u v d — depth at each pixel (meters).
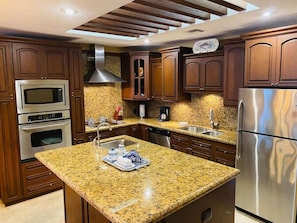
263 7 2.27
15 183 3.30
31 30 3.14
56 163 2.21
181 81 4.30
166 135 4.25
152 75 4.82
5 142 3.17
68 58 3.65
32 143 3.39
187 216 1.64
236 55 3.29
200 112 4.34
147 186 1.71
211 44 3.72
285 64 2.61
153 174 1.93
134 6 2.41
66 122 3.70
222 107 3.99
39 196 3.54
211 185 1.73
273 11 2.41
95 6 2.14
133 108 5.46
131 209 1.40
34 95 3.34
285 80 2.62
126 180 1.82
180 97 4.32
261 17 2.63
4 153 3.18
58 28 3.02
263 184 2.82
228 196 2.01
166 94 4.51
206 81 3.85
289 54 2.57
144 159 2.25
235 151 3.16
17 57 3.16
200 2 2.32
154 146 2.80
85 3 2.06
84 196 1.60
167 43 4.52
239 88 3.03
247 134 2.92
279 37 2.63
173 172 1.97
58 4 2.09
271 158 2.71
